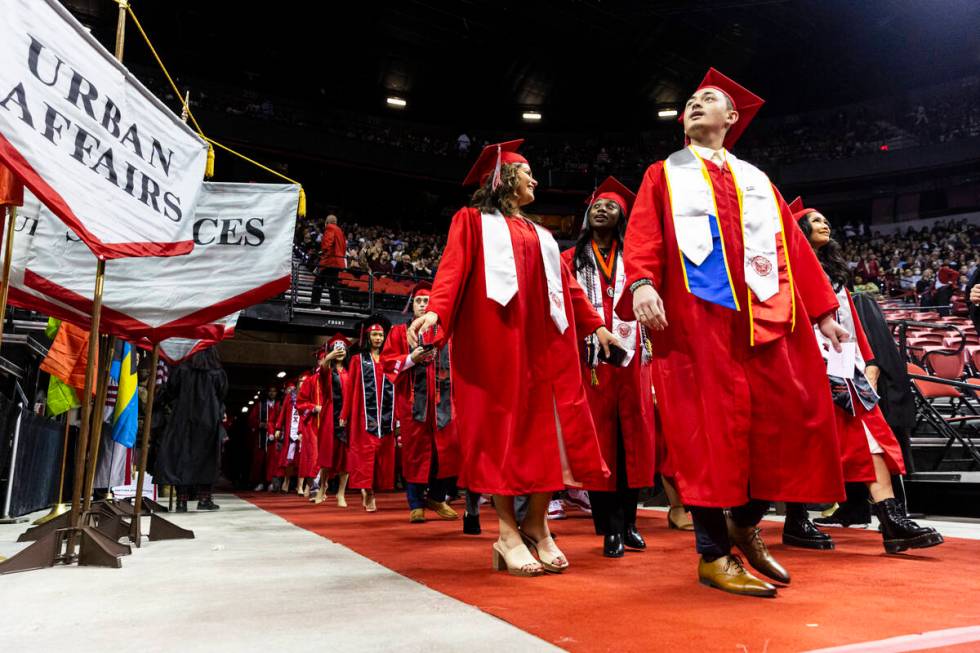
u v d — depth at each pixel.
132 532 3.54
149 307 3.68
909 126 27.28
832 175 26.94
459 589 2.15
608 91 29.83
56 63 2.44
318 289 15.03
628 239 2.25
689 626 1.62
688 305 2.11
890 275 21.41
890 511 3.04
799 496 2.01
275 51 27.00
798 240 2.34
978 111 25.62
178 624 1.70
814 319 2.31
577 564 2.75
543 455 2.47
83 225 2.50
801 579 2.32
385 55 27.56
